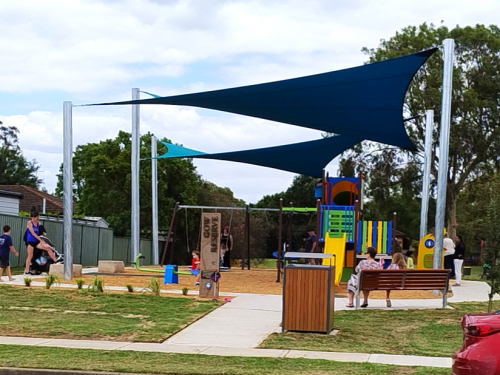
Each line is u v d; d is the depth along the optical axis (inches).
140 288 680.4
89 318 486.3
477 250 2439.7
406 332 456.4
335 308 573.0
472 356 250.1
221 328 466.6
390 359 367.2
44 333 429.4
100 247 1325.0
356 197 888.9
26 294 583.8
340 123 784.9
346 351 390.9
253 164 1133.1
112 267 896.9
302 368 335.9
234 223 2124.8
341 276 843.4
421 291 732.7
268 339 423.5
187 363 346.3
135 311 520.4
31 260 808.3
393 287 574.2
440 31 1952.5
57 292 600.7
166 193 2095.2
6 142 2726.4
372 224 833.5
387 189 2018.9
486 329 251.4
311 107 714.2
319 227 829.8
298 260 1122.0
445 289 585.0
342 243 789.9
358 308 567.5
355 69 594.2
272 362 350.9
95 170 2016.5
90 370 325.4
